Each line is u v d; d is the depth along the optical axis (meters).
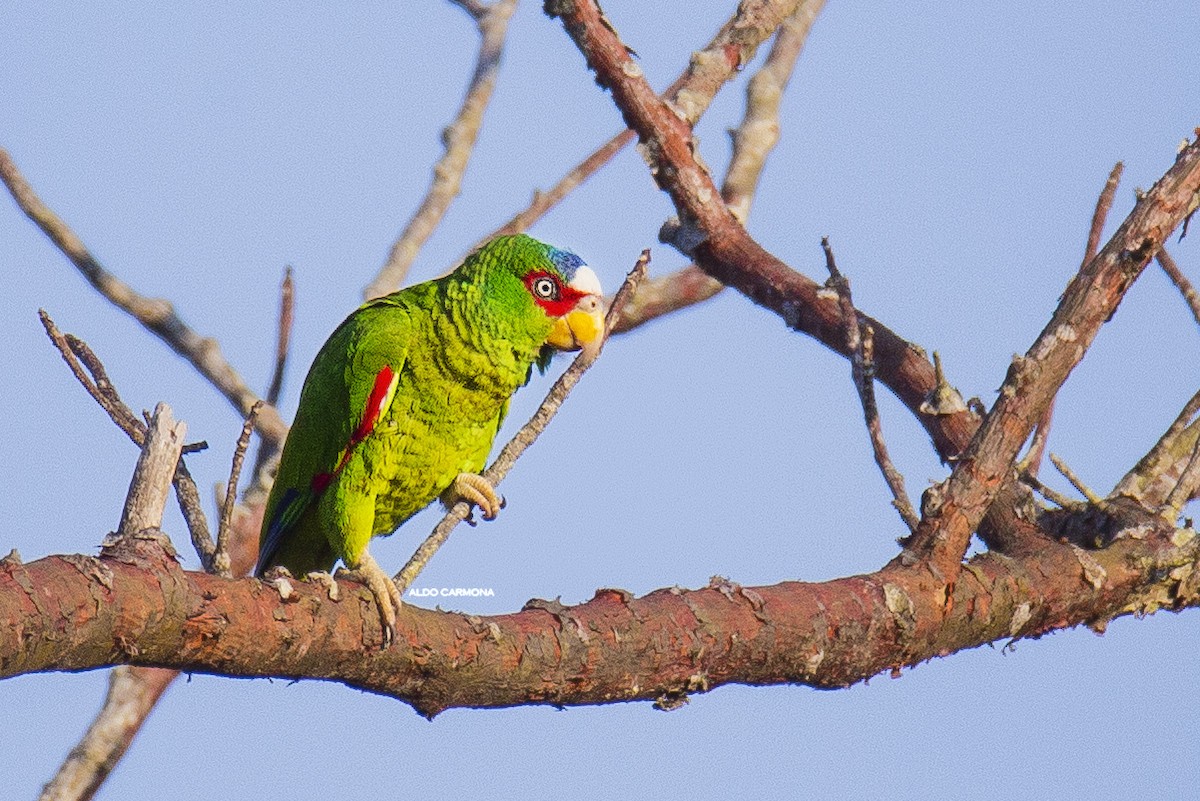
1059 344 8.45
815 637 7.78
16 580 5.72
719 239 11.60
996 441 8.37
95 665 6.11
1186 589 9.09
